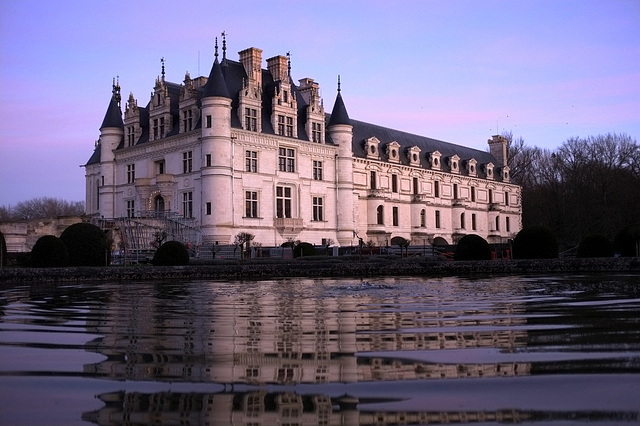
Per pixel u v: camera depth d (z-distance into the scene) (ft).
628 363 22.35
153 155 209.87
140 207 212.43
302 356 24.75
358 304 47.55
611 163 300.61
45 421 16.22
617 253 129.59
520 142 385.09
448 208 286.66
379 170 248.52
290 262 125.59
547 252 120.57
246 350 26.25
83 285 81.41
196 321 37.06
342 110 228.43
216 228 184.65
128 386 19.88
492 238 314.55
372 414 16.61
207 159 187.42
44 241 107.96
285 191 207.72
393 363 23.08
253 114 199.72
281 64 221.46
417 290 62.69
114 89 237.66
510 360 23.24
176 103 215.51
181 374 21.57
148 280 95.09
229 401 18.03
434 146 299.58
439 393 18.61
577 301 46.26
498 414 16.44
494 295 53.98
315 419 16.24
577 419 15.92
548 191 336.08
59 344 28.25
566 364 22.33
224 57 207.72
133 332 32.27
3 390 19.43
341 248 184.14
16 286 80.12
